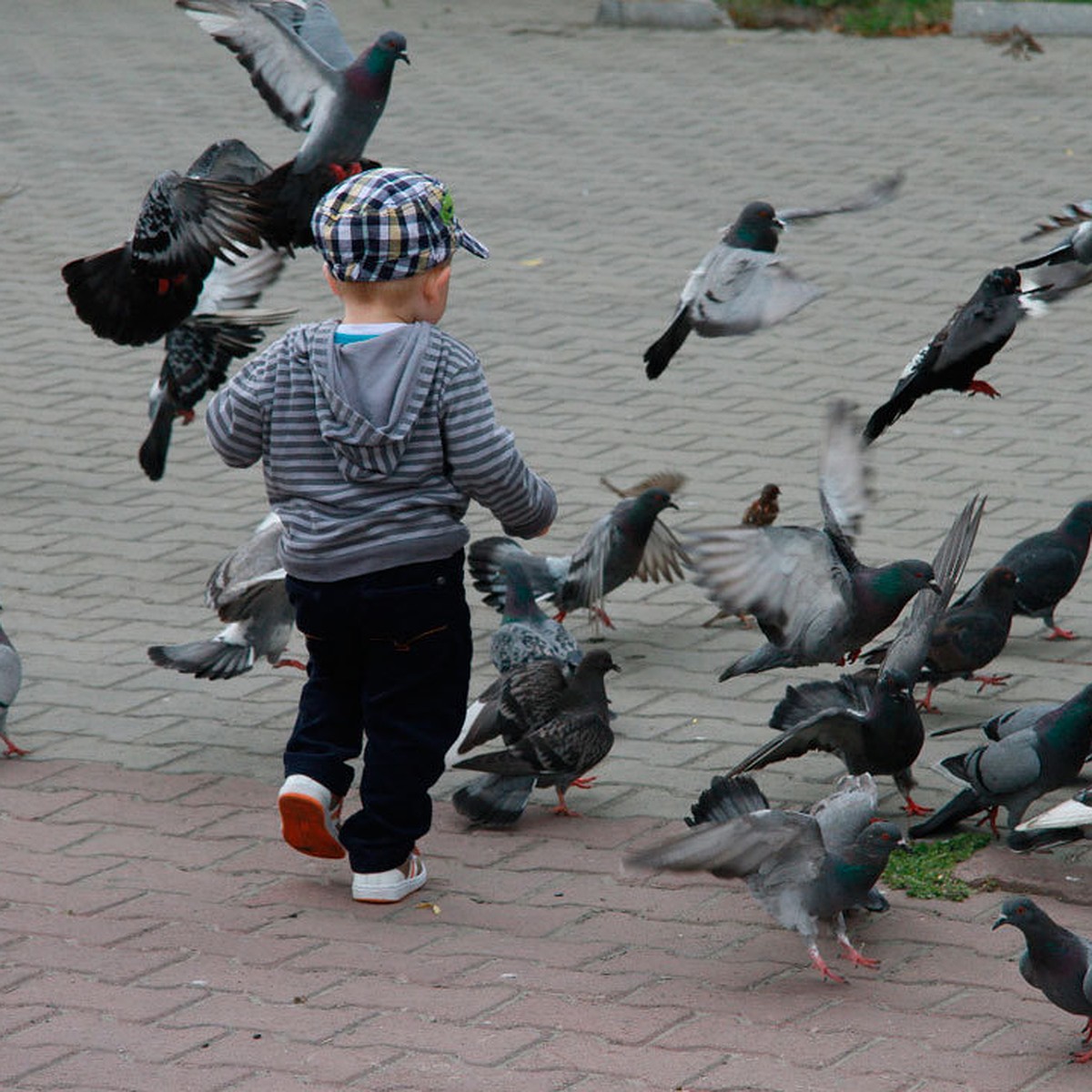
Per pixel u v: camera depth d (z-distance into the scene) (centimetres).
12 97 2502
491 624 1132
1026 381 1511
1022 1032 695
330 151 862
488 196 2047
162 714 1009
